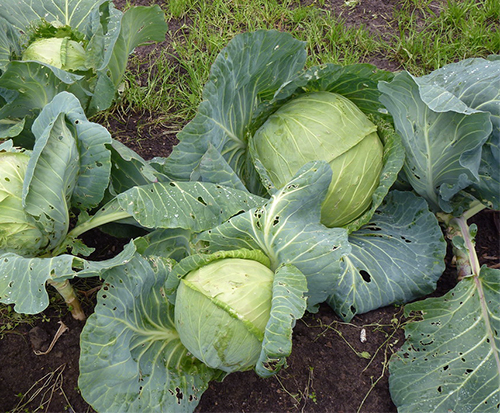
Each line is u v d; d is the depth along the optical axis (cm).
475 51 172
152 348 114
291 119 127
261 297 109
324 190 118
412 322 123
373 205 126
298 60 134
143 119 162
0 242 116
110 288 108
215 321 107
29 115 141
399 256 128
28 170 113
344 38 175
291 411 120
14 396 120
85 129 120
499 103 118
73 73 139
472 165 122
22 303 108
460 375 117
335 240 115
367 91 132
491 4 180
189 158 123
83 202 125
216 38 173
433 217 130
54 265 109
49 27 145
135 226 135
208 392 121
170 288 113
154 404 110
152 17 147
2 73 138
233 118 130
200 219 120
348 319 126
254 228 116
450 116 120
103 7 142
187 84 168
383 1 189
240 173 135
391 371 120
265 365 105
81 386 106
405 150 129
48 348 124
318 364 124
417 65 172
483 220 145
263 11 181
